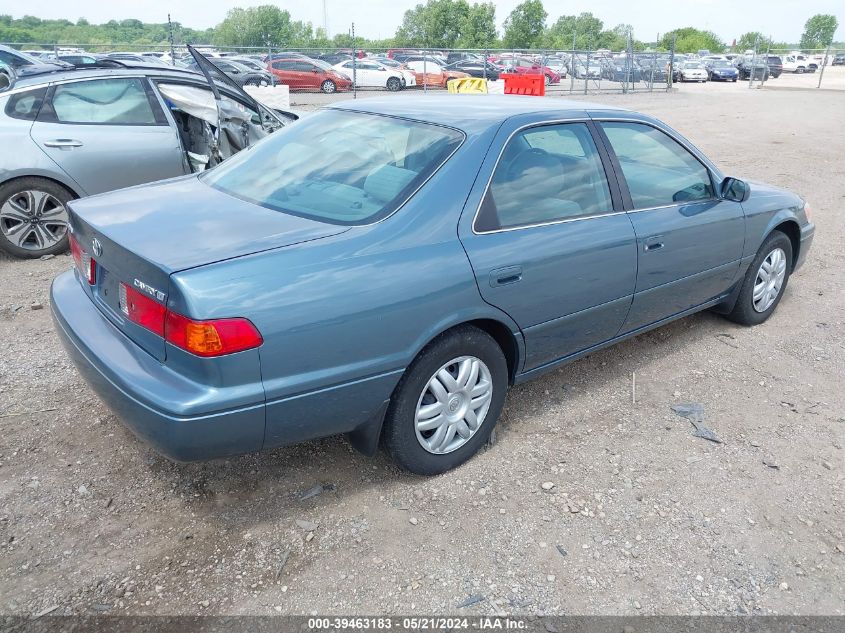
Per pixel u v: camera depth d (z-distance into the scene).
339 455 3.34
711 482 3.27
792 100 26.12
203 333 2.35
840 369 4.48
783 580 2.71
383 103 3.70
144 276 2.52
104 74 6.22
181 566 2.64
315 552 2.73
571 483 3.21
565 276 3.34
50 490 3.03
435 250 2.86
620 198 3.71
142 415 2.47
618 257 3.60
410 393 2.92
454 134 3.17
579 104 3.79
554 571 2.69
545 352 3.50
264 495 3.05
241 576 2.60
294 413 2.58
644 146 3.95
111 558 2.66
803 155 12.58
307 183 3.15
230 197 3.18
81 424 3.52
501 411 3.67
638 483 3.24
